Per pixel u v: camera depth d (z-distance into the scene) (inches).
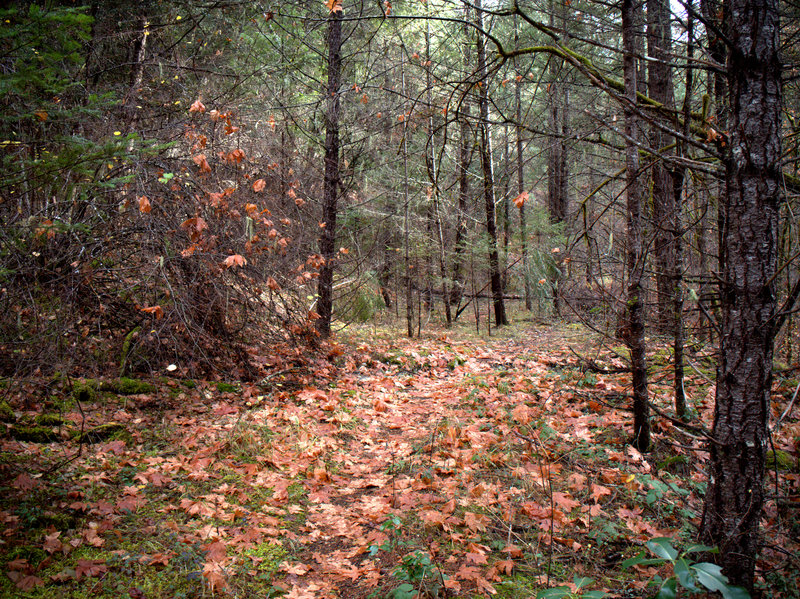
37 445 161.5
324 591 118.4
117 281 214.5
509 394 268.7
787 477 165.2
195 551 125.3
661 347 319.6
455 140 513.7
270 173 295.7
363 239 512.7
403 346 383.2
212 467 169.3
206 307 228.8
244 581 118.6
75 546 119.0
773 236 102.7
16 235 155.2
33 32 110.5
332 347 318.7
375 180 493.4
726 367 108.0
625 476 170.1
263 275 259.3
